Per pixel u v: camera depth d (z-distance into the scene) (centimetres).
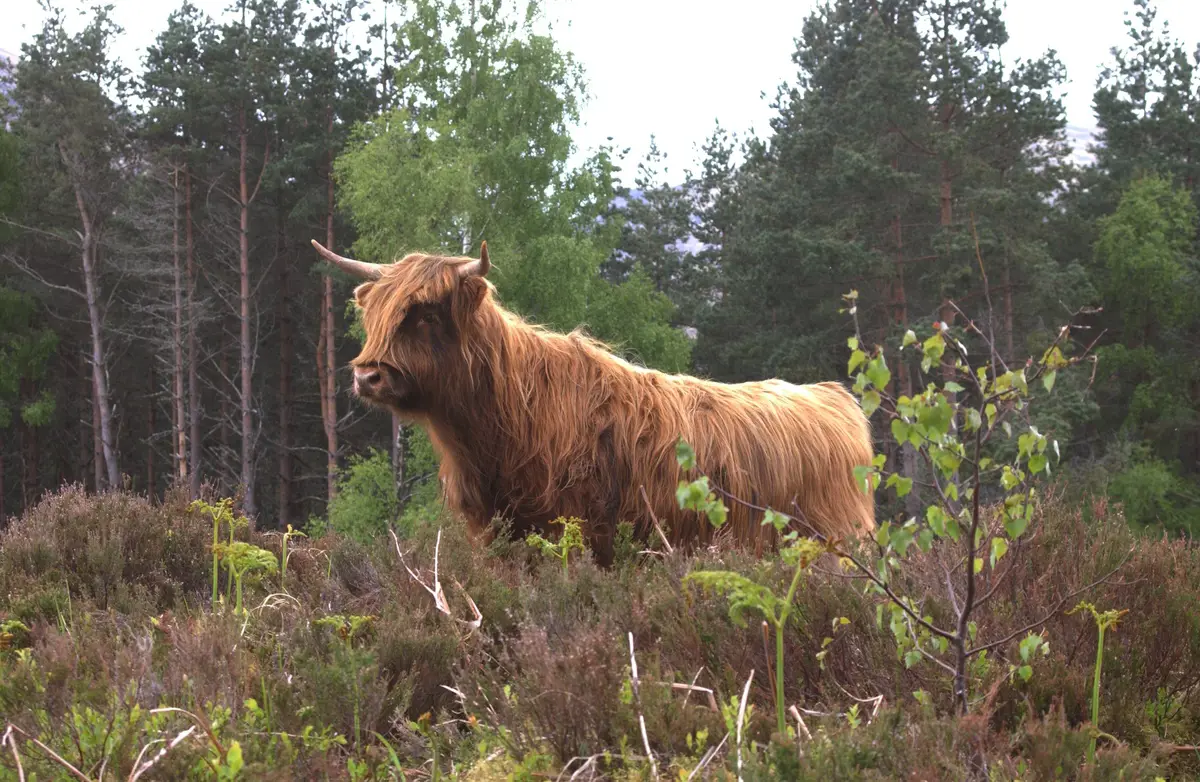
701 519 558
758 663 340
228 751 265
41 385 4353
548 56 2912
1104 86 4888
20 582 485
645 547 546
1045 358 285
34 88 4019
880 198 3312
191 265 4016
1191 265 4447
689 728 283
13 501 4662
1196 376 4169
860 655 339
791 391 633
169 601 507
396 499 2850
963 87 3334
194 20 4222
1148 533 442
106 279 4334
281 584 480
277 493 4403
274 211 4116
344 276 3472
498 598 410
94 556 509
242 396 3609
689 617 354
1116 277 4241
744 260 3834
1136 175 4581
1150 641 365
